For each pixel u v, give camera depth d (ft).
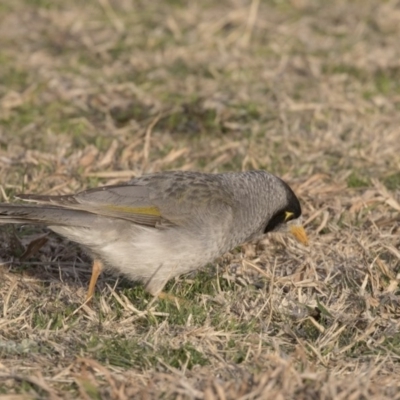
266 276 39.68
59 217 35.58
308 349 34.27
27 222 35.42
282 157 52.54
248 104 59.62
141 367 32.55
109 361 32.86
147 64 66.49
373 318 36.37
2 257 41.39
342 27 73.77
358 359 33.81
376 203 46.34
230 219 37.96
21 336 34.76
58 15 75.46
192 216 37.06
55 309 37.14
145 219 36.42
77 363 32.09
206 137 56.08
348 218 45.32
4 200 44.93
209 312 36.96
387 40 71.26
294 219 40.93
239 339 34.81
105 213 36.01
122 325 35.86
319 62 67.05
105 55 68.23
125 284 40.06
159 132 56.59
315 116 57.98
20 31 72.28
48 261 41.19
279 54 68.90
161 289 37.81
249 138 55.21
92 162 50.21
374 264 40.37
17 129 56.65
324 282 39.60
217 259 41.91
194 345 33.99
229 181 38.63
